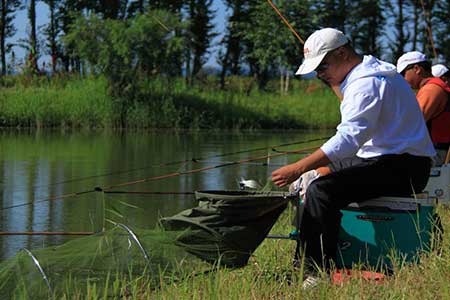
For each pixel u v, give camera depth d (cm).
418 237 467
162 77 2633
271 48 3525
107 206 862
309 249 457
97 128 2439
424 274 439
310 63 463
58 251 462
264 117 2669
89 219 814
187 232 468
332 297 412
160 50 2573
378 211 470
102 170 1266
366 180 456
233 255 471
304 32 3509
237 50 4203
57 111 2403
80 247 465
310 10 3522
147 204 906
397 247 469
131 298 438
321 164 448
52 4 3750
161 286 436
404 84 464
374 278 444
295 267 468
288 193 481
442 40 3550
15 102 2381
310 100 2836
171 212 842
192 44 3142
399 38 3794
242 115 2638
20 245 695
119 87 2556
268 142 1966
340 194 456
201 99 2658
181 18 2766
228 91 2884
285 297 423
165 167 1323
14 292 436
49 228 773
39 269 440
